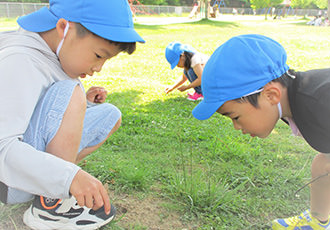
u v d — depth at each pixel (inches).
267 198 80.3
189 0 1995.6
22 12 1035.3
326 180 66.7
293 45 417.4
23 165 53.1
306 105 58.4
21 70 56.4
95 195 54.0
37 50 60.2
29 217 64.2
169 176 86.9
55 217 63.2
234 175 90.2
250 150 106.9
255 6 1727.4
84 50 60.3
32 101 56.7
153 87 203.0
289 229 68.9
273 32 613.6
